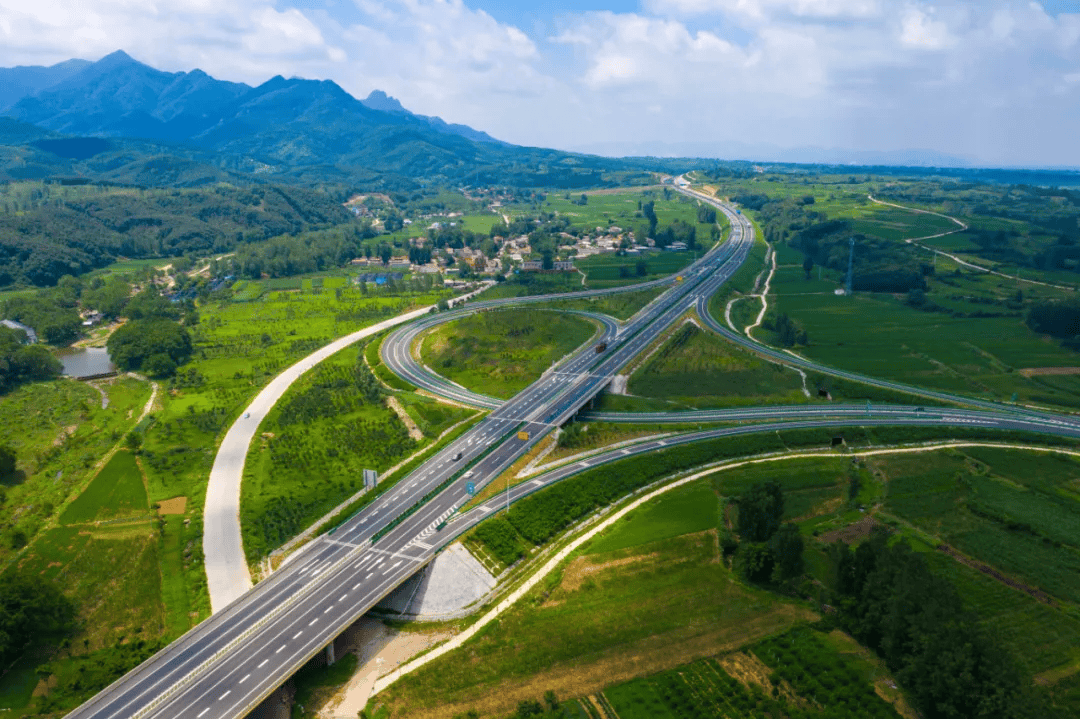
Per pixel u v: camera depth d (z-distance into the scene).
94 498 192.62
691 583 154.88
